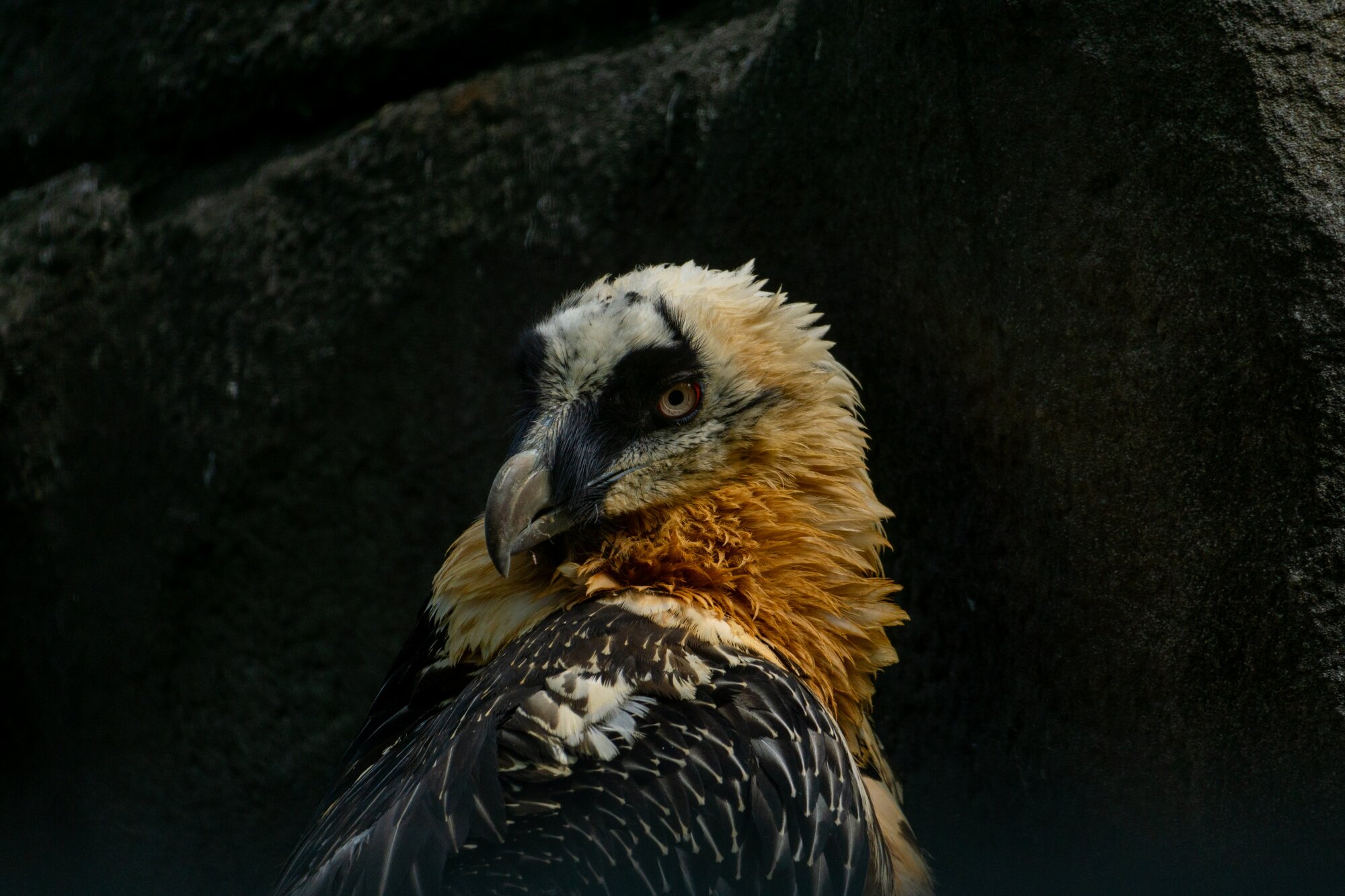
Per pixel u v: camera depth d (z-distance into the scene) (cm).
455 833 537
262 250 1195
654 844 545
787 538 675
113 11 1340
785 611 661
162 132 1305
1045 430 712
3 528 1337
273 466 1186
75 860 1366
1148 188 644
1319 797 598
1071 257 684
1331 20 609
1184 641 645
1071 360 691
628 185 1014
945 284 774
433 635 733
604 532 689
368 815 595
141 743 1295
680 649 612
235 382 1198
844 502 697
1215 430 627
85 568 1303
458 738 578
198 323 1226
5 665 1373
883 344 842
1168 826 664
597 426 687
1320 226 598
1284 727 608
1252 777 622
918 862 671
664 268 759
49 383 1298
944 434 803
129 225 1302
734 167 939
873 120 811
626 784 555
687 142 985
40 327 1302
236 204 1223
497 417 1085
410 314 1119
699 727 575
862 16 809
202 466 1218
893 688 877
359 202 1152
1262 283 606
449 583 710
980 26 713
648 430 690
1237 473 621
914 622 855
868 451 870
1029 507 737
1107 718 694
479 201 1088
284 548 1195
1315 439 595
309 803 1216
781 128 899
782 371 704
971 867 809
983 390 759
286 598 1203
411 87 1178
